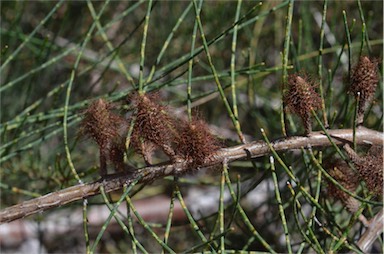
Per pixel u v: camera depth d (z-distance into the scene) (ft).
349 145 1.42
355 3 1.97
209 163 1.39
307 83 1.38
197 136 1.37
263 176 1.51
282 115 1.40
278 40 1.97
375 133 1.43
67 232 2.02
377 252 1.78
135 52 2.05
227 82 1.87
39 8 2.10
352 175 1.44
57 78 2.02
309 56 1.73
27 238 2.06
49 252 2.06
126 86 2.02
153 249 2.00
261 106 1.94
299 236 1.72
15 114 1.97
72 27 2.09
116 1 2.10
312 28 1.99
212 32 1.98
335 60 1.85
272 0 1.91
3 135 1.66
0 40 1.98
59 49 1.88
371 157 1.38
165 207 2.00
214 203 2.00
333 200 1.56
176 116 1.39
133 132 1.37
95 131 1.37
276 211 1.69
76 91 1.99
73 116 1.56
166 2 2.05
